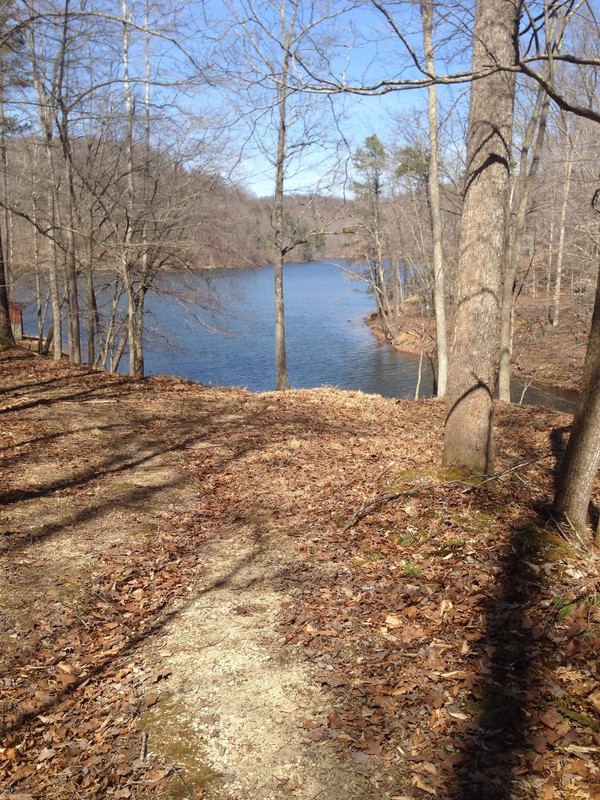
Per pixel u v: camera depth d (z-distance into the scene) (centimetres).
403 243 2817
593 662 383
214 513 689
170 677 416
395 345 3148
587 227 1583
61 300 1842
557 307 2139
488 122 643
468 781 308
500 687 371
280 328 1656
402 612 465
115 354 1919
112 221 1470
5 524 630
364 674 398
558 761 313
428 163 1639
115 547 600
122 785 331
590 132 1486
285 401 1256
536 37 470
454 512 625
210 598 512
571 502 588
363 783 317
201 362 2783
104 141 1465
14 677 420
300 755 339
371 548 575
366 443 952
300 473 800
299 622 465
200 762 342
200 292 1798
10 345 1593
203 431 1000
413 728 348
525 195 1425
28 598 508
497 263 674
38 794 329
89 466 811
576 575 497
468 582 497
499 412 1243
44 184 1563
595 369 564
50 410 1045
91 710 391
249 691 395
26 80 1315
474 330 687
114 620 487
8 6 962
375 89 454
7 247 1972
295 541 607
